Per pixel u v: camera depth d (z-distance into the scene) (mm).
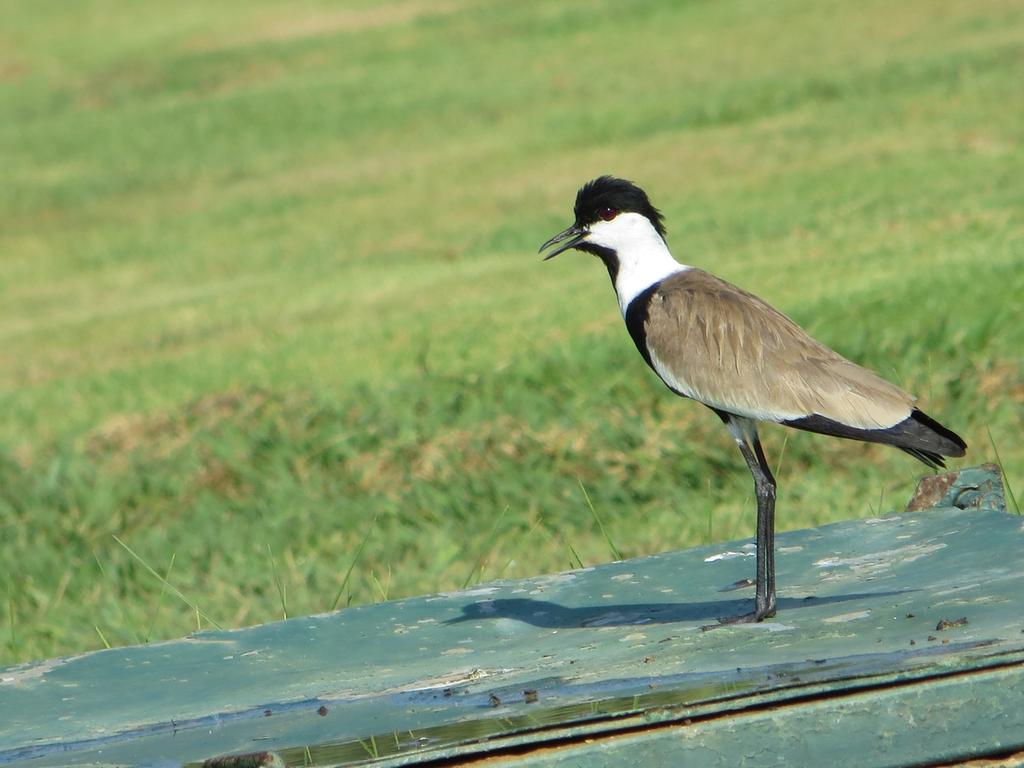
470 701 6148
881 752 5055
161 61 44281
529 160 28859
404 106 35594
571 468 13305
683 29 37812
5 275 27391
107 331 22156
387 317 19578
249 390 16594
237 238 27359
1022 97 25312
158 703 6672
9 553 13438
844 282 16547
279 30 46062
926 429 7039
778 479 12609
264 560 12555
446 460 13852
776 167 24188
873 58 30750
